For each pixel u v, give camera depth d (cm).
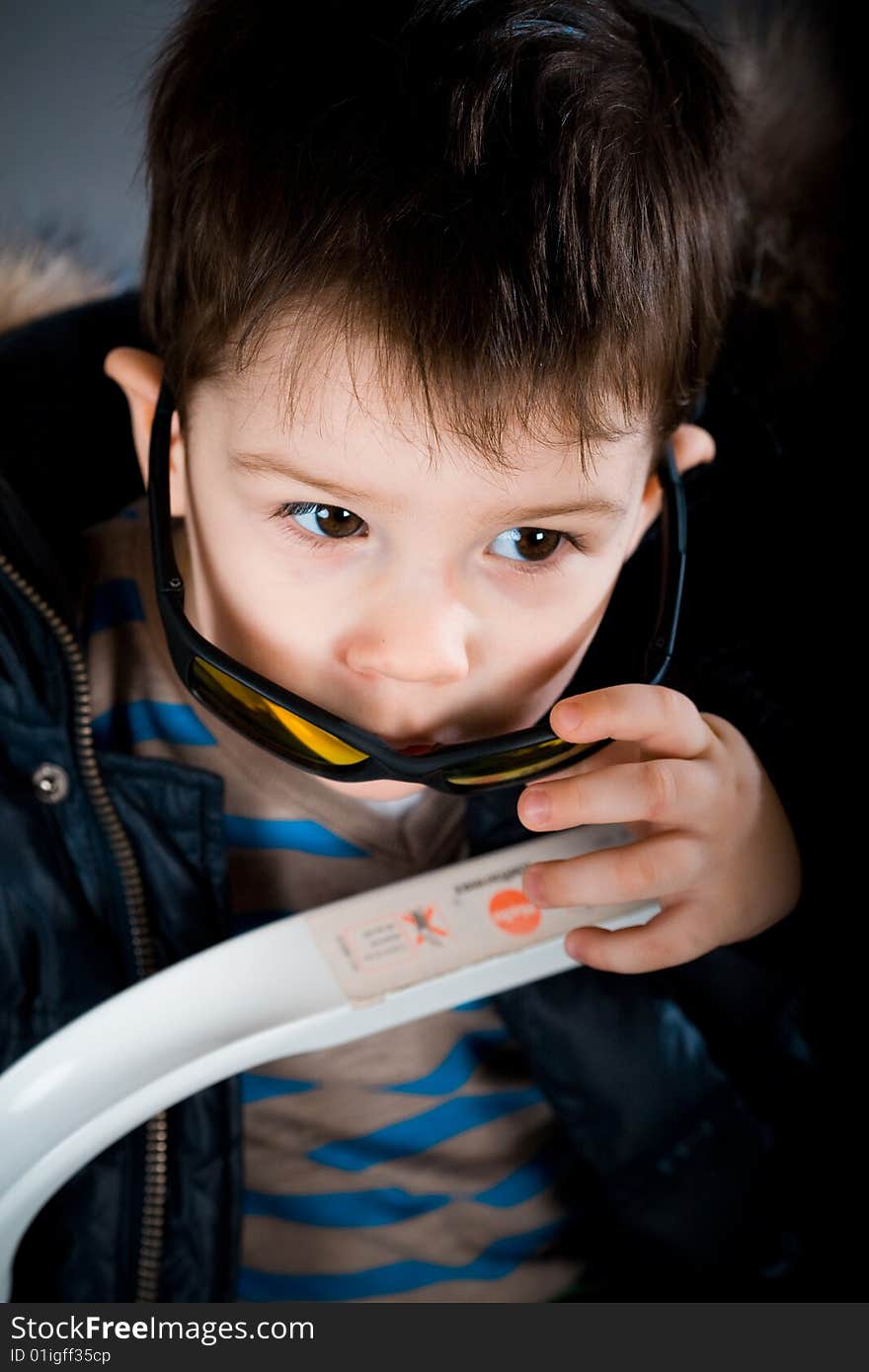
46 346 85
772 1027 91
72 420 86
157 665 82
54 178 99
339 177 59
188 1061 58
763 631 96
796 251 93
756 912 74
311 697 67
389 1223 84
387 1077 84
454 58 61
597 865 65
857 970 88
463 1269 85
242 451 61
